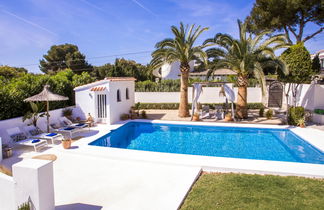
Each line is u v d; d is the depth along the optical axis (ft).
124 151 30.07
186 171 23.03
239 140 40.27
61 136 38.47
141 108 76.84
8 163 26.20
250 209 15.23
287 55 45.57
